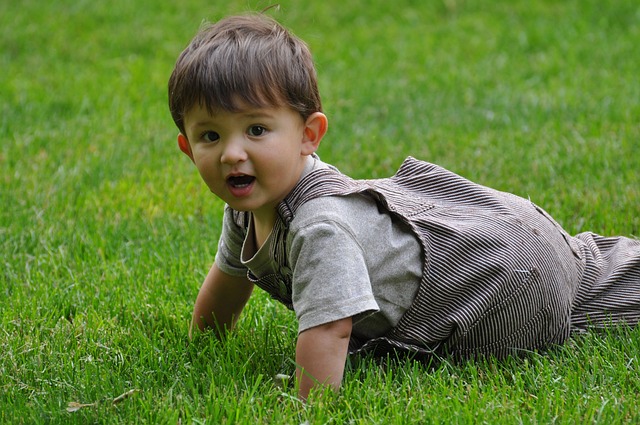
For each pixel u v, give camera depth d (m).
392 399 4.90
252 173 4.86
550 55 13.87
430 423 4.66
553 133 10.18
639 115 10.66
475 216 5.51
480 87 12.45
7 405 4.95
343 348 4.94
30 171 9.64
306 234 4.91
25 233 7.93
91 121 11.48
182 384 5.21
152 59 14.62
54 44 15.09
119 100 12.38
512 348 5.49
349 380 5.19
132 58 14.55
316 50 14.72
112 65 14.16
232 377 5.25
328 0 16.95
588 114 10.84
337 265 4.86
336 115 11.54
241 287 5.91
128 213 8.54
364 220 5.12
